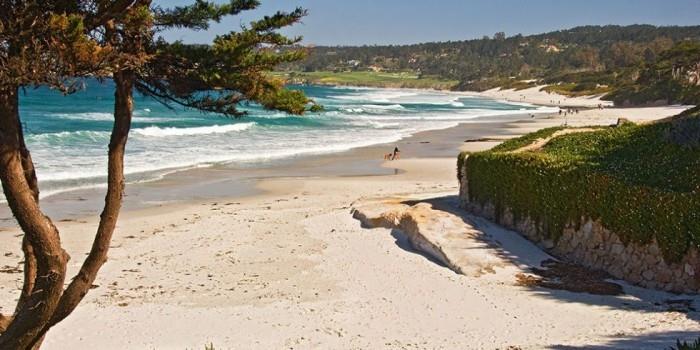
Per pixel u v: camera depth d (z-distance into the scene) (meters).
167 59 6.46
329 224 19.61
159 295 13.57
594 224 14.67
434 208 18.78
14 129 5.58
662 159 15.28
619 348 9.87
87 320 12.11
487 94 179.75
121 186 6.23
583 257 14.91
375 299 13.30
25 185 5.70
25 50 5.00
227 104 7.19
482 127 62.62
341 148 42.00
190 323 12.04
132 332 11.62
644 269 13.43
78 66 5.20
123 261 15.98
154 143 40.66
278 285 14.24
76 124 51.19
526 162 16.94
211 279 14.68
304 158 36.84
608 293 13.03
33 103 70.62
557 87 166.75
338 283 14.35
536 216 16.48
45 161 31.25
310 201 23.97
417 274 14.73
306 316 12.38
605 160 16.38
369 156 38.50
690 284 12.59
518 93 169.12
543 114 87.94
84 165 30.50
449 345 10.80
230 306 12.95
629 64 171.25
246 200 24.27
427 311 12.55
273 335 11.45
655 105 106.56
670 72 112.94
